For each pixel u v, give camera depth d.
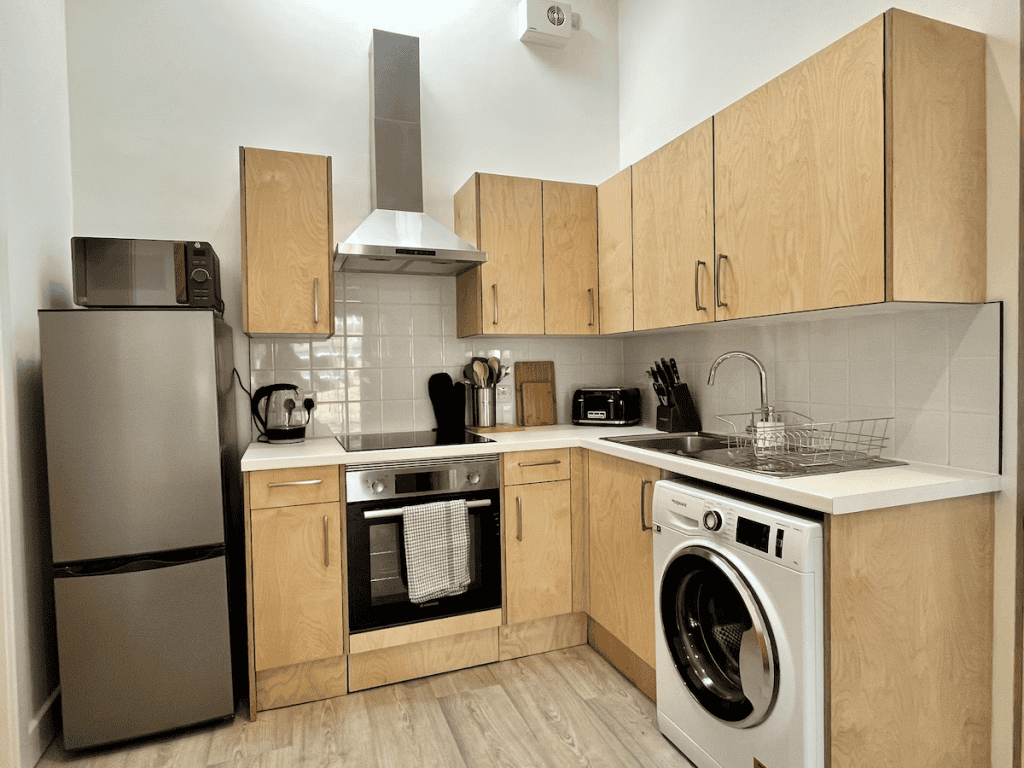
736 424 2.46
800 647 1.37
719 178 2.01
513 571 2.43
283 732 1.98
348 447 2.32
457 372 2.99
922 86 1.46
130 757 1.86
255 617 2.05
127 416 1.90
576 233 2.84
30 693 1.85
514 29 3.11
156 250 2.03
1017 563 1.51
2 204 1.71
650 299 2.43
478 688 2.23
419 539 2.24
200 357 1.98
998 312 1.53
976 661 1.56
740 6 2.42
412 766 1.79
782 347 2.22
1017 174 1.50
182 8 2.52
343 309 2.77
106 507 1.88
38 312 1.82
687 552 1.70
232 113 2.58
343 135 2.75
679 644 1.80
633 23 3.19
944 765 1.52
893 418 1.80
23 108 1.90
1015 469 1.51
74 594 1.85
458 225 2.91
